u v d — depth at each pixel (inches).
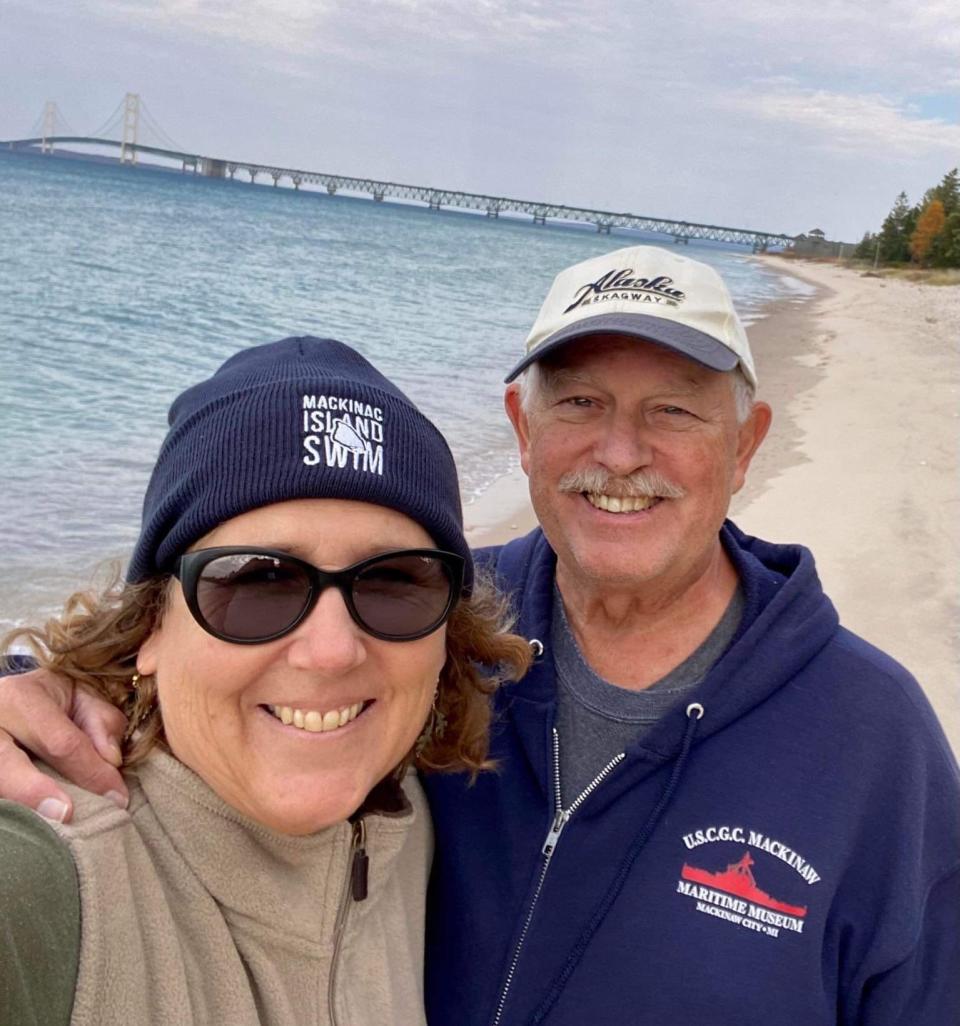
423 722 20.1
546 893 23.4
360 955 19.6
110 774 17.3
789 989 21.7
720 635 25.8
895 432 142.0
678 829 22.8
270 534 17.3
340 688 17.8
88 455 117.0
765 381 198.7
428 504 18.5
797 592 24.4
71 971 13.8
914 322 393.4
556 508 26.3
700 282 25.3
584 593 26.3
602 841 23.3
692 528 25.0
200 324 271.7
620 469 24.6
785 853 22.3
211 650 17.2
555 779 24.1
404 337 270.1
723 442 25.4
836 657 24.1
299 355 19.2
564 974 22.7
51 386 162.9
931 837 23.4
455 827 24.6
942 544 90.9
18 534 85.9
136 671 18.8
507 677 24.1
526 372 27.5
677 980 21.9
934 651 68.6
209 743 17.6
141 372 189.5
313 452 17.2
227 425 17.4
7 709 17.5
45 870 14.1
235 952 17.3
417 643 18.8
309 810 17.7
